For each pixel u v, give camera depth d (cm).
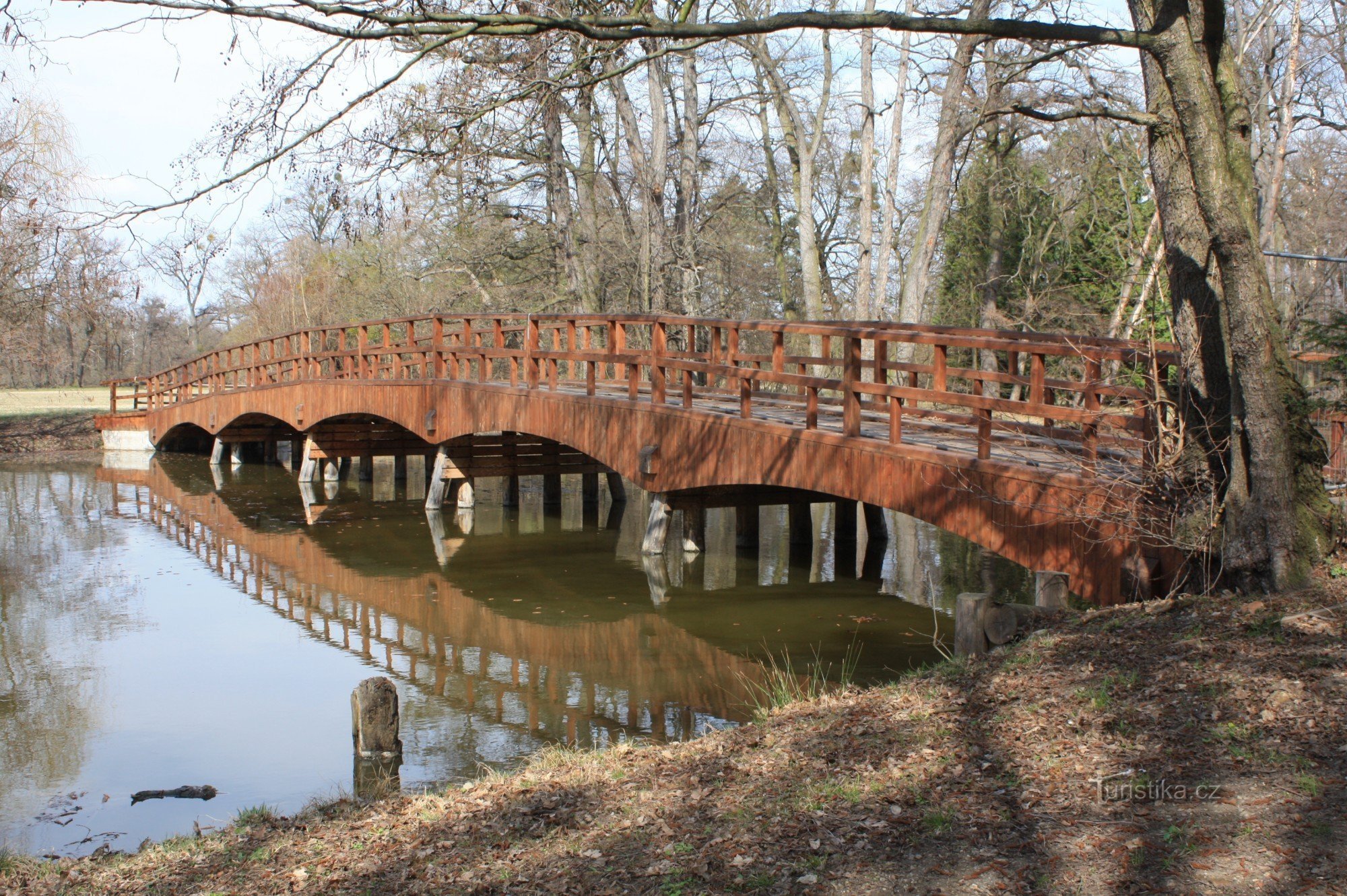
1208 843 426
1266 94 2022
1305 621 625
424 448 2536
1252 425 697
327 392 2298
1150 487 770
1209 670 595
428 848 528
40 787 723
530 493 2288
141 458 3178
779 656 975
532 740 785
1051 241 2517
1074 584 819
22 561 1555
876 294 2498
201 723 851
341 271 3969
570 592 1279
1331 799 445
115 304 2605
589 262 2811
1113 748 531
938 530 1677
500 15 720
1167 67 680
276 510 2053
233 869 528
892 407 980
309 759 768
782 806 520
